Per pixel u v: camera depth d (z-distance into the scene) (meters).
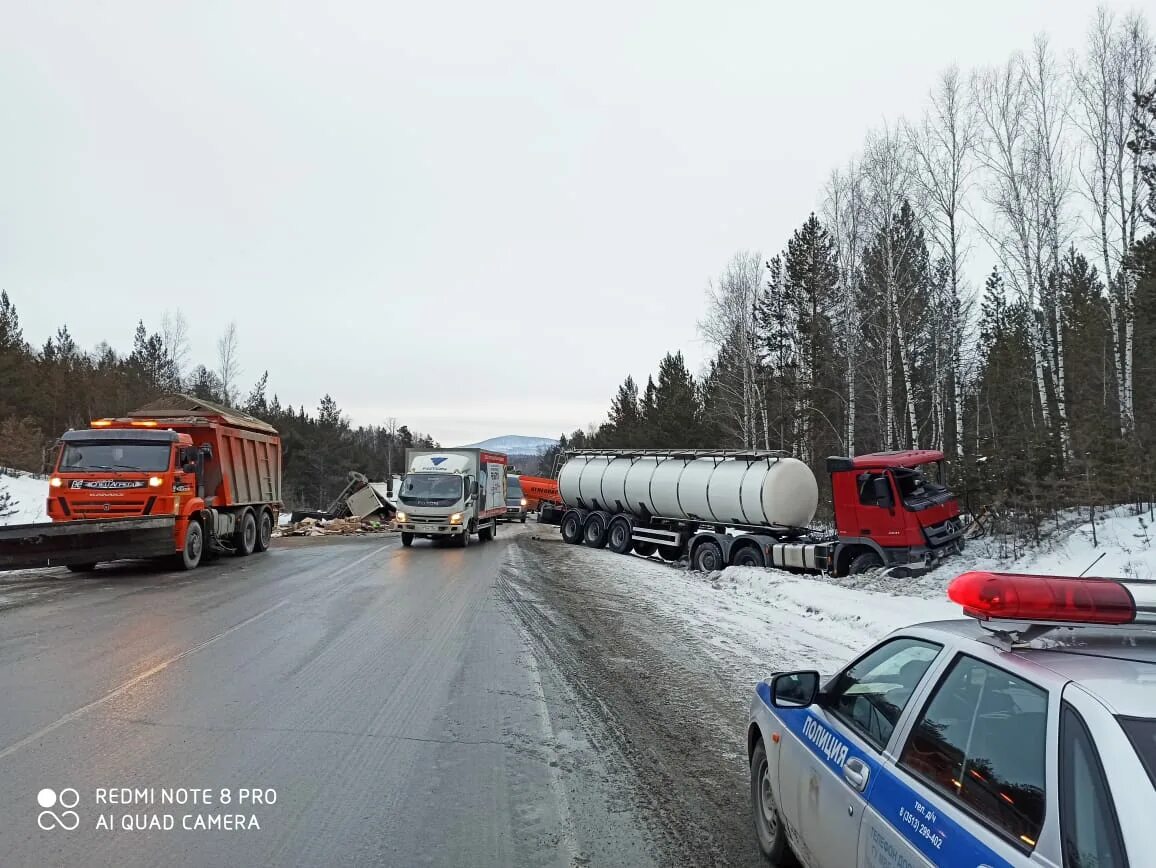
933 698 2.83
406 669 8.18
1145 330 26.05
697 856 4.18
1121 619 2.51
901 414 34.94
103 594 13.17
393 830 4.41
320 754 5.59
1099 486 16.75
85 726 6.06
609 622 11.27
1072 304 33.56
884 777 2.82
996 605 2.53
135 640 9.34
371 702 6.92
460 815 4.63
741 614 12.05
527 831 4.44
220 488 19.22
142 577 15.76
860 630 10.52
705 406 44.69
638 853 4.20
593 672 8.22
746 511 19.38
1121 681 2.24
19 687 7.15
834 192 32.94
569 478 26.45
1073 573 13.89
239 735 5.94
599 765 5.51
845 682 3.66
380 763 5.44
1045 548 15.84
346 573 16.91
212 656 8.57
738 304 39.50
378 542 27.11
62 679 7.46
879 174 29.52
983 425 38.78
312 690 7.26
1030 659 2.48
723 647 9.55
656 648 9.48
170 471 16.03
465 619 11.27
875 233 29.62
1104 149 23.91
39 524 13.81
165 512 15.92
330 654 8.81
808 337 34.84
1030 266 25.36
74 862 3.96
